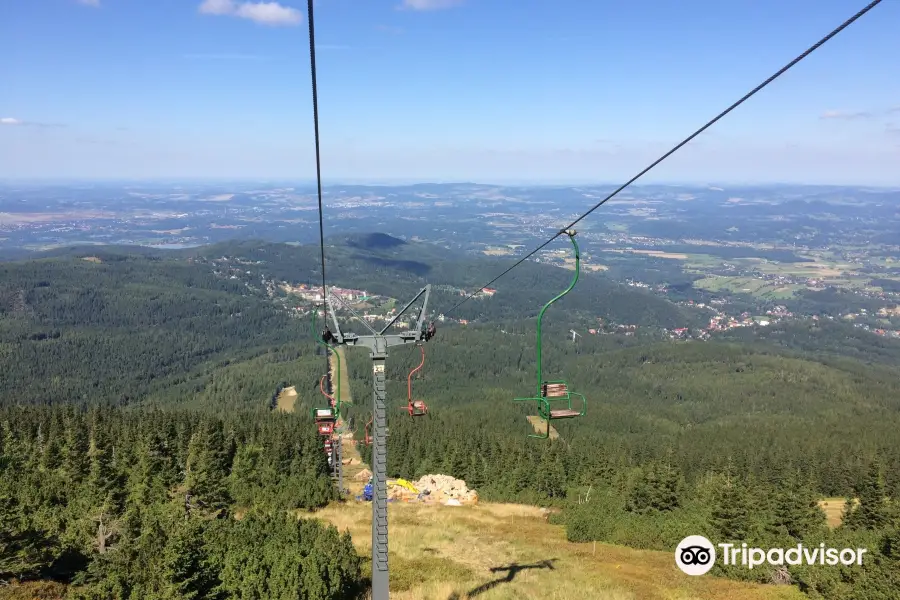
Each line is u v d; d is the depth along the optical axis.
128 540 20.42
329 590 20.02
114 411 106.19
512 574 27.41
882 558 24.83
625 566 30.36
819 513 49.31
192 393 198.38
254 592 18.81
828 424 156.12
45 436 80.19
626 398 199.88
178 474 58.47
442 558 29.86
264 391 192.00
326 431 34.81
